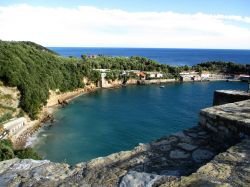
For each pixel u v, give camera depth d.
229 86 125.00
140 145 7.54
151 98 95.44
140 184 5.24
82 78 108.94
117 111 77.19
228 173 4.97
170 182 4.94
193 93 105.44
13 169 6.26
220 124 7.51
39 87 74.81
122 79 127.38
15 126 57.50
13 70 68.69
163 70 148.50
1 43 82.81
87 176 5.81
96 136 56.62
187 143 7.41
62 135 57.50
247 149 5.86
